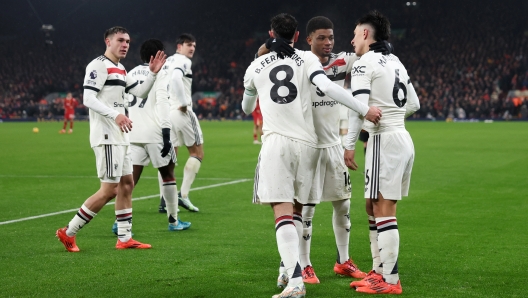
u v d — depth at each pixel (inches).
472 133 1067.9
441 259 223.1
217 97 1951.3
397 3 2037.4
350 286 191.2
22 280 196.9
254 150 738.8
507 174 482.6
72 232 237.5
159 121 281.1
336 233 207.5
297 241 177.3
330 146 199.9
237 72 2025.1
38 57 2096.5
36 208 341.1
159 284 192.2
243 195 391.2
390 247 182.7
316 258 230.5
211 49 2122.3
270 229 283.7
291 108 180.7
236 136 1027.9
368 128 189.6
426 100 1750.7
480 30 1948.8
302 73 182.5
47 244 252.5
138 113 290.8
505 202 349.7
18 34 2164.1
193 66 2079.2
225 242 256.2
